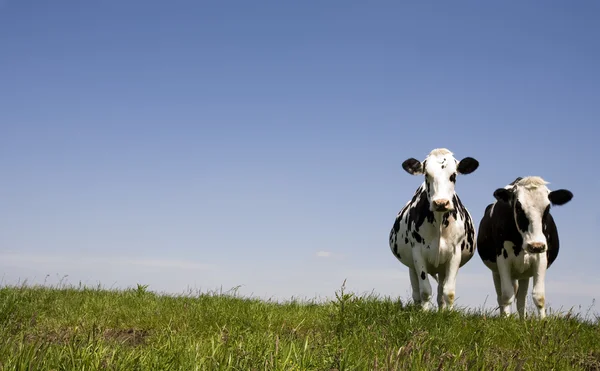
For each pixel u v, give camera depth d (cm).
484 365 450
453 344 604
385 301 784
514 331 696
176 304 873
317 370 414
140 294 1013
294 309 879
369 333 614
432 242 926
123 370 391
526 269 984
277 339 411
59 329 662
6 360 381
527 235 937
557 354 579
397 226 1052
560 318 750
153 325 758
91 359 396
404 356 423
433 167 908
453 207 902
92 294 993
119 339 638
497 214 1008
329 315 715
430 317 710
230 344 465
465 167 931
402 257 1027
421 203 940
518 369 477
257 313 769
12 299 802
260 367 400
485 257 1099
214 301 883
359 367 429
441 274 1015
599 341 694
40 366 379
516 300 1073
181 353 435
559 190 944
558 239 1042
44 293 938
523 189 948
